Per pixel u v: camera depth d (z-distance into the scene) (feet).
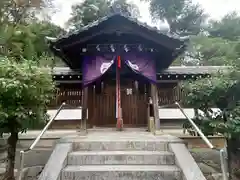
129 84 30.07
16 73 14.53
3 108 14.43
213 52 69.36
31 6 54.08
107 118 29.25
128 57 23.48
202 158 23.07
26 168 20.44
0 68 14.46
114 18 21.62
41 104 16.26
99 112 29.37
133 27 22.17
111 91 30.01
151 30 21.67
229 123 15.34
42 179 12.49
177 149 15.53
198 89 16.99
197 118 18.11
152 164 14.94
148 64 23.52
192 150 23.56
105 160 15.05
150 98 25.59
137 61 23.41
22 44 39.83
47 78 16.12
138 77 29.89
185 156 14.65
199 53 73.46
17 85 13.74
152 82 23.44
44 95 16.19
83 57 23.73
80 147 16.55
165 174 13.39
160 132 21.13
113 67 27.66
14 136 16.44
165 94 30.71
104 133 22.15
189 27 80.84
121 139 17.26
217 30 78.84
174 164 14.87
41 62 20.06
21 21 52.11
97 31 22.08
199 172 12.95
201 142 25.38
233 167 17.20
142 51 23.71
